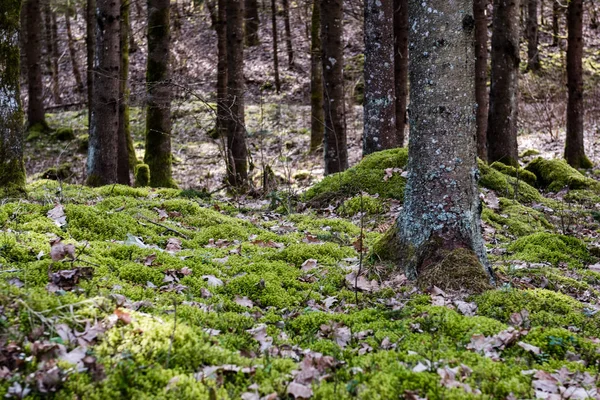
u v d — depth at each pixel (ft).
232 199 33.35
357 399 9.47
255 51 100.27
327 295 15.47
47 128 72.90
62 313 10.68
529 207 28.60
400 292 15.11
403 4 43.32
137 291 13.28
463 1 15.16
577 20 44.27
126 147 42.73
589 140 57.41
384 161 30.45
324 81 39.47
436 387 9.61
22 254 13.88
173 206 23.91
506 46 38.58
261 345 11.87
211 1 99.96
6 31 19.66
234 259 17.81
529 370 10.73
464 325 12.53
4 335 9.57
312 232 22.70
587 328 13.25
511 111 39.27
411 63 15.89
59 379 8.63
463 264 15.10
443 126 15.46
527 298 14.30
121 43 44.83
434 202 15.72
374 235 22.91
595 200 32.24
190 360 10.18
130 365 9.43
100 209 21.24
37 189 24.76
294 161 57.52
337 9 38.50
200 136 68.85
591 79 81.00
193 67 92.73
